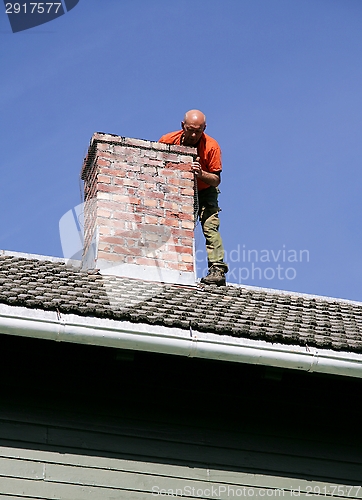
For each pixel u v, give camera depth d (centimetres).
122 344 885
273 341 918
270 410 966
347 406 988
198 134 1229
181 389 952
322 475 941
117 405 930
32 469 875
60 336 873
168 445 920
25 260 1164
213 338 903
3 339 909
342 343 937
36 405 908
